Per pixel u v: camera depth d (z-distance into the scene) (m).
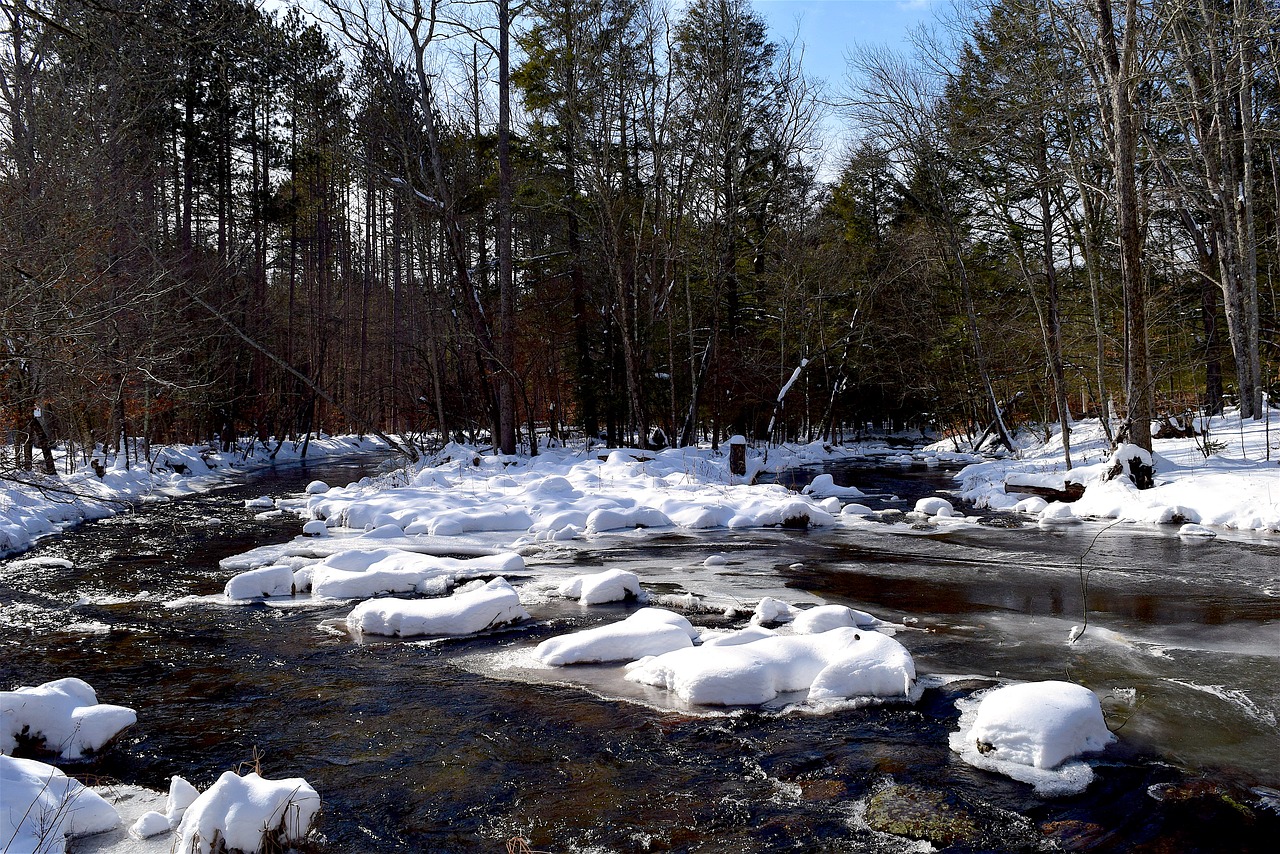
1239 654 6.71
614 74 24.91
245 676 6.55
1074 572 10.08
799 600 8.77
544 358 35.75
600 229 26.27
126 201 20.06
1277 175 24.06
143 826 4.09
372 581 9.37
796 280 33.75
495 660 6.89
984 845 3.97
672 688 6.10
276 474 27.36
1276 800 4.34
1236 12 18.50
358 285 47.91
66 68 16.69
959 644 7.08
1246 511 12.77
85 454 21.23
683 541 12.85
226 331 28.20
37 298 10.28
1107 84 16.16
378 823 4.25
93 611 8.65
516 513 14.48
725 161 27.28
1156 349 28.06
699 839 4.07
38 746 5.12
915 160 29.22
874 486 22.30
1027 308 31.25
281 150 34.31
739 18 27.44
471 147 28.77
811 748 5.07
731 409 35.62
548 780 4.71
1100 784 4.53
